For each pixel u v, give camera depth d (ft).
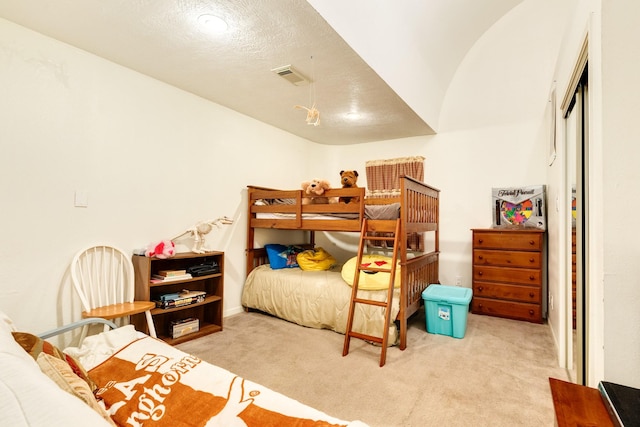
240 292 12.07
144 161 9.10
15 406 2.14
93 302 7.64
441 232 13.96
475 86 13.43
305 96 10.24
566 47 7.39
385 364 7.74
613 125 3.70
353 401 6.14
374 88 9.50
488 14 12.24
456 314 9.52
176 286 9.97
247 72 8.72
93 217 8.02
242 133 12.13
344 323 9.58
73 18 6.48
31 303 6.98
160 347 5.34
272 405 3.78
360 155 16.12
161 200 9.52
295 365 7.64
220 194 11.32
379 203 12.25
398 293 9.06
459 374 7.24
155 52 7.77
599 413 2.59
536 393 6.45
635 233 3.59
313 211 10.59
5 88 6.63
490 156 13.12
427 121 12.61
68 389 3.20
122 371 4.63
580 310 6.36
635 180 3.59
